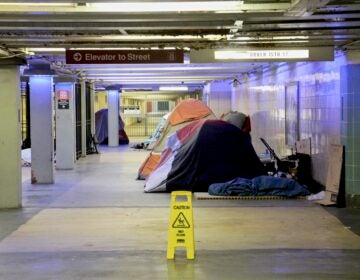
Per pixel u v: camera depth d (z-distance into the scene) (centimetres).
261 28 750
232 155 1177
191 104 1560
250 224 844
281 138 1465
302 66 1262
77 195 1153
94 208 995
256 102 1830
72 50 915
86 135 2172
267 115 1653
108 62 918
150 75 1831
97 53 916
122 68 1441
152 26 703
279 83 1488
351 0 591
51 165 1349
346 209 965
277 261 638
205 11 603
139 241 742
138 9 591
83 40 838
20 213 955
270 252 679
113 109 2705
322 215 912
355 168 982
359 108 976
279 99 1488
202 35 789
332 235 769
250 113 1950
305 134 1244
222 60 914
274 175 1215
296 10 598
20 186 1022
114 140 2712
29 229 824
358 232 787
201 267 616
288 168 1207
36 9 591
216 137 1184
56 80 1617
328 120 1074
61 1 550
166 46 902
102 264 632
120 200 1082
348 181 984
